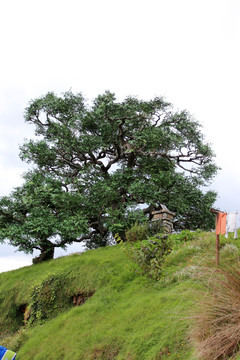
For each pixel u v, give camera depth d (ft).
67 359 28.22
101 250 54.39
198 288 25.07
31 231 56.95
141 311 28.58
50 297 42.42
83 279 42.14
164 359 21.33
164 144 65.92
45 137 71.72
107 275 40.42
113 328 28.63
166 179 64.44
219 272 22.03
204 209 69.10
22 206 62.75
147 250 36.14
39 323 40.68
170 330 23.45
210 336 18.90
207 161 70.08
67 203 59.88
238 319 18.72
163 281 33.32
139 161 70.13
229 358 17.52
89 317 33.27
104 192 60.85
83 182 66.18
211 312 19.80
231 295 20.02
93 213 62.69
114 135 68.54
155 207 67.97
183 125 66.59
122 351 25.05
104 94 65.67
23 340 37.06
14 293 49.78
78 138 66.59
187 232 44.80
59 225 57.72
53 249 62.49
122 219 60.64
